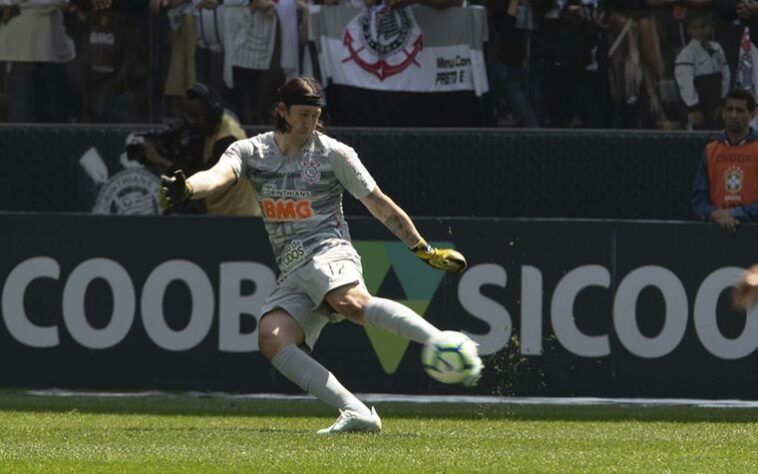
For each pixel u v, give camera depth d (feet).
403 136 129.90
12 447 68.39
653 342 116.47
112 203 130.82
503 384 117.08
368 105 133.69
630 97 132.67
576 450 68.95
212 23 133.80
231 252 118.01
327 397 75.87
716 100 131.75
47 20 134.72
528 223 116.78
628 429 87.66
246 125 134.10
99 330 119.14
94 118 136.56
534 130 129.90
